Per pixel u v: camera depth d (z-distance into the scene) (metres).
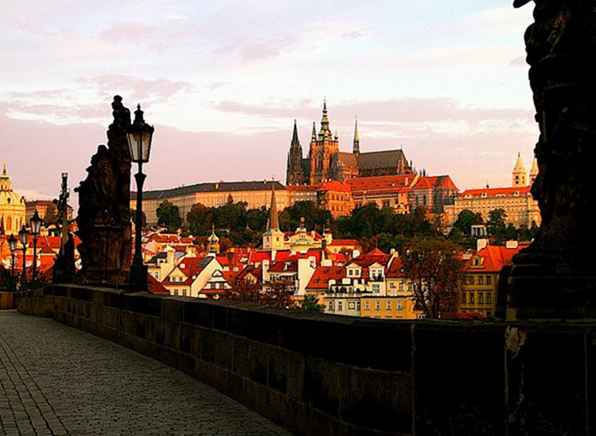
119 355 25.64
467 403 9.94
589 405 9.09
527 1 11.23
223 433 14.15
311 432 13.28
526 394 9.38
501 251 99.88
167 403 17.03
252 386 16.33
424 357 10.36
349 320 12.23
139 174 29.47
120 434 14.04
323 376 12.84
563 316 9.88
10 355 25.64
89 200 42.09
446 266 105.50
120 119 43.22
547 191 10.62
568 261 10.07
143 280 29.25
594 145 10.18
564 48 10.36
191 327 20.91
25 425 14.74
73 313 39.06
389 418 10.88
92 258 42.12
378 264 158.00
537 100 10.88
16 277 81.31
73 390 18.66
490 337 9.77
